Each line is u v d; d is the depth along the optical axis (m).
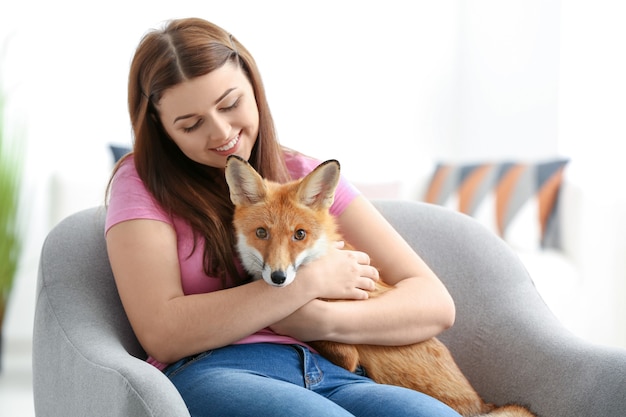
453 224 2.00
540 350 1.74
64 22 4.32
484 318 1.87
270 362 1.55
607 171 3.98
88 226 1.85
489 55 4.84
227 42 1.69
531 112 4.56
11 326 4.33
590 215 3.81
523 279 1.92
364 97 4.91
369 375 1.71
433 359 1.72
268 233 1.63
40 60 4.30
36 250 4.35
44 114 4.32
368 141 4.94
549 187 3.89
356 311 1.62
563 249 3.88
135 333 1.59
